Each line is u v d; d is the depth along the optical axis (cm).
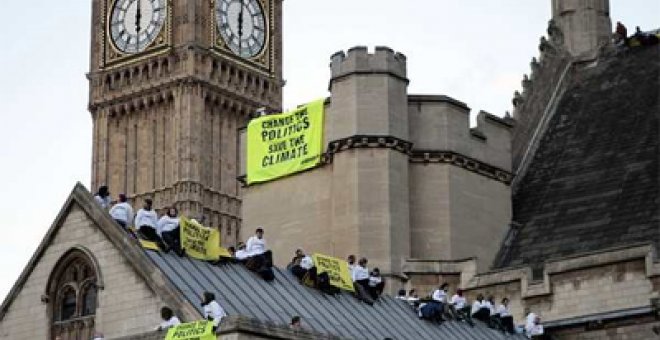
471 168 9694
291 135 9781
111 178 17850
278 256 9650
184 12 17750
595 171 9731
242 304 6456
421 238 9406
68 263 6712
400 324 7206
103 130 18025
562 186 9825
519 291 8712
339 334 6612
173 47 17712
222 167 17675
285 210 9706
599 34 11088
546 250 9350
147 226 6656
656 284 8288
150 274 6359
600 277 8475
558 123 10538
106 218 6581
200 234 6788
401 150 9400
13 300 6831
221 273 6712
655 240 8812
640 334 8294
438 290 7825
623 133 9931
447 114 9625
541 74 10656
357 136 9325
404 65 9588
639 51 10750
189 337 5975
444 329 7450
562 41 11038
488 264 9588
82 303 6644
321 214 9500
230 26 18088
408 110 9575
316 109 9675
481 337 7631
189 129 17412
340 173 9362
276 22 18700
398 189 9306
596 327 8425
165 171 17500
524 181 10119
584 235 9225
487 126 9938
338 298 7162
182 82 17538
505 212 9850
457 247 9431
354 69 9444
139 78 17875
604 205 9356
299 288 7000
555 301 8581
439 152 9538
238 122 17988
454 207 9494
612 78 10625
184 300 6212
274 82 18488
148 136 17738
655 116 9888
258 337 5950
